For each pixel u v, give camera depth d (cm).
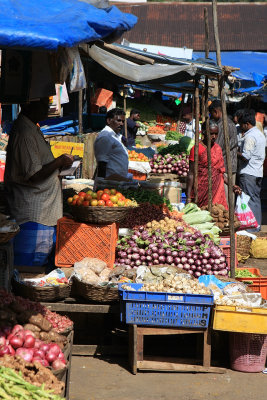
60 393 321
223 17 2369
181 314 479
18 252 565
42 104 555
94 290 505
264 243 930
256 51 2172
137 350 480
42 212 562
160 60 622
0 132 1019
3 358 337
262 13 2408
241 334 482
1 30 346
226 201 851
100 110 1340
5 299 396
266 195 1667
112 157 729
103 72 863
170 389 444
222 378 472
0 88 560
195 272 573
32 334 373
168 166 1165
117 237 583
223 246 723
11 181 560
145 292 475
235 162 920
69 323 432
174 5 2458
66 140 1071
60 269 532
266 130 1339
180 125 1582
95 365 491
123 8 2458
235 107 1845
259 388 452
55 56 531
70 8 411
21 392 298
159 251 567
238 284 541
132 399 423
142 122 1656
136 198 687
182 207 766
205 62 664
